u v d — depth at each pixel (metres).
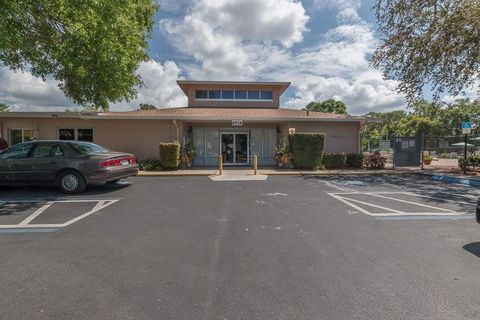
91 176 8.58
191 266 3.60
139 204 7.24
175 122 16.28
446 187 10.20
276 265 3.64
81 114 15.38
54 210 6.59
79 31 9.08
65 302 2.78
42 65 11.43
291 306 2.72
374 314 2.59
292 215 6.18
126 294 2.93
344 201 7.67
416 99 14.60
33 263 3.70
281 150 16.75
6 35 7.93
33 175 8.59
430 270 3.50
